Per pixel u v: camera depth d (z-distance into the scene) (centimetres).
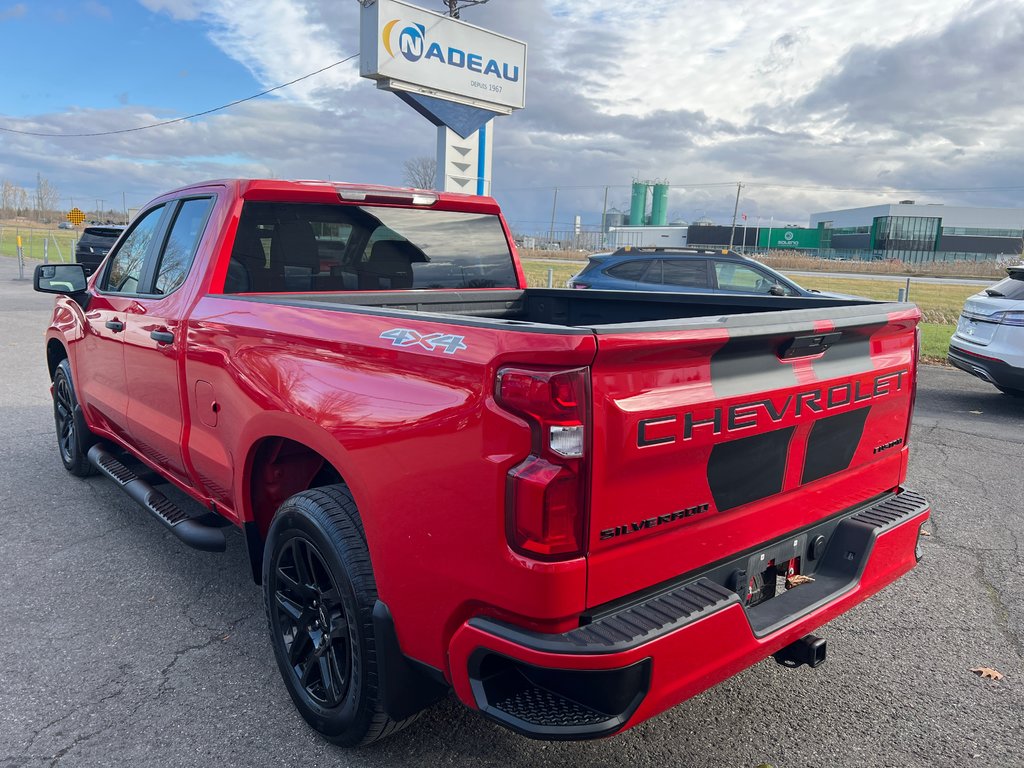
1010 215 11500
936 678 330
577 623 201
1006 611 394
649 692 200
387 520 230
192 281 362
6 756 266
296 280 379
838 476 279
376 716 249
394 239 414
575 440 190
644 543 212
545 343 189
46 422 728
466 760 269
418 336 226
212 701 302
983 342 888
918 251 11444
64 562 426
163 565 425
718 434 221
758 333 221
